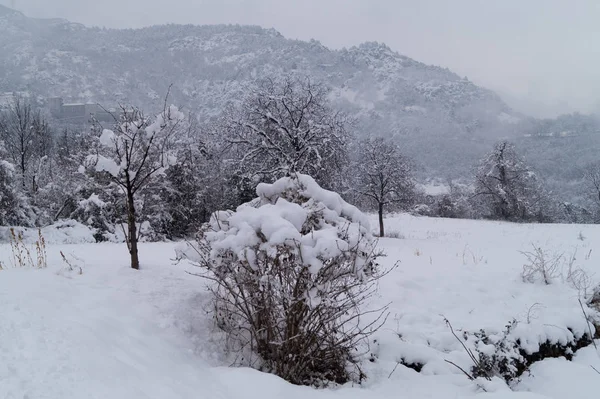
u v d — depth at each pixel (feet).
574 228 73.41
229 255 13.66
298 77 74.49
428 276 25.45
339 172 71.36
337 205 16.14
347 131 74.02
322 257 12.75
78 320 11.94
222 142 73.56
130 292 15.72
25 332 10.00
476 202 144.15
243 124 69.05
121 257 24.85
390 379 14.80
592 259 33.27
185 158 87.10
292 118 68.69
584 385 15.98
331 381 14.21
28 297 12.84
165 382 9.80
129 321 13.47
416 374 15.37
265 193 16.89
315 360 14.35
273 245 12.69
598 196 157.38
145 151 19.93
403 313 19.42
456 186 177.47
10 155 82.28
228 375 12.03
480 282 24.77
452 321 19.21
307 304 13.30
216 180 94.17
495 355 16.78
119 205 57.82
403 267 28.50
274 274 13.61
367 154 75.61
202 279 19.21
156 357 11.64
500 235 69.15
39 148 108.27
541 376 17.03
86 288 15.31
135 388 8.68
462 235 72.95
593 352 19.48
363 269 14.08
